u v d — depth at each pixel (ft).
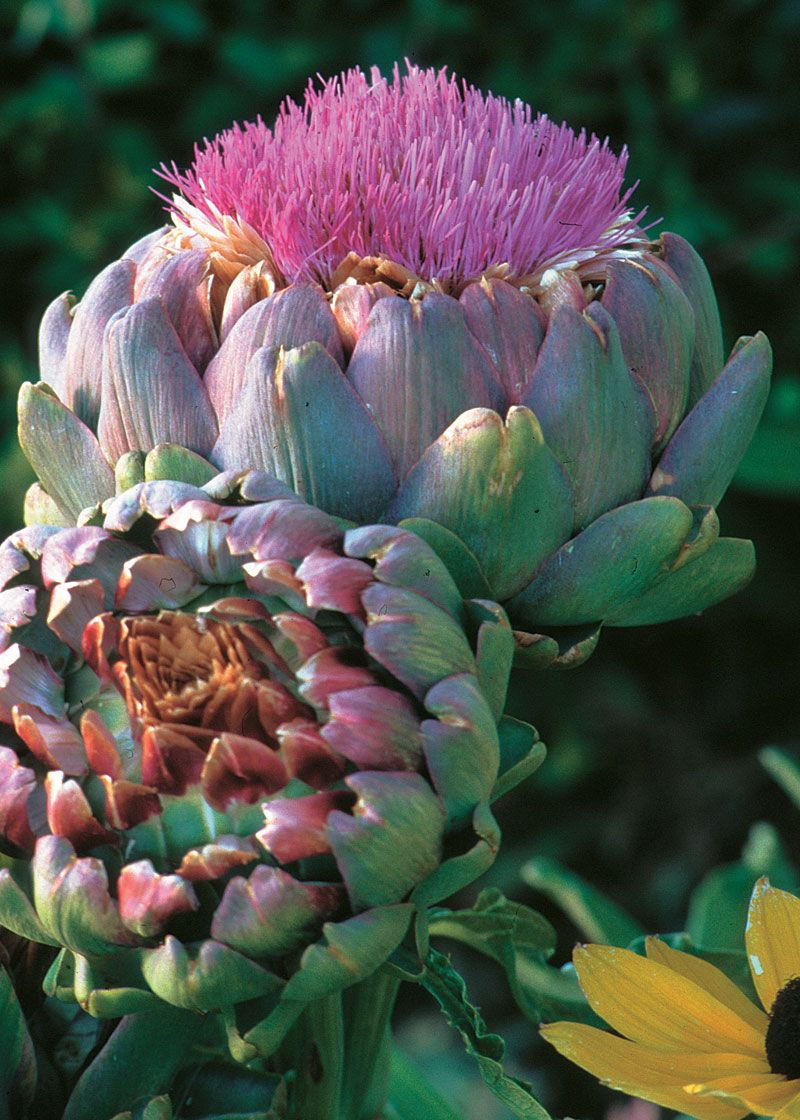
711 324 1.87
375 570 1.69
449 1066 3.22
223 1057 1.83
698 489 1.82
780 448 2.66
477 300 1.77
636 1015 1.79
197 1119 1.79
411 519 1.74
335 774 1.68
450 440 1.74
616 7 3.59
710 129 3.61
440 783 1.67
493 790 1.74
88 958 1.69
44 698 1.72
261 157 1.85
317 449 1.76
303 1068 1.85
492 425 1.73
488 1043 1.76
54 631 1.73
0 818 1.68
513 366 1.77
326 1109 1.85
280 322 1.76
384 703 1.67
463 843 1.69
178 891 1.65
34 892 1.68
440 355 1.75
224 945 1.65
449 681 1.67
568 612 1.81
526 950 2.03
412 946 1.70
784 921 1.84
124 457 1.78
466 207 1.80
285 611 1.71
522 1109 1.75
